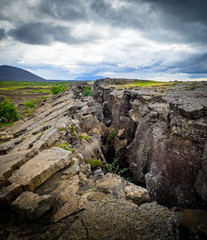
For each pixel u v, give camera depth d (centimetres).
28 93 16150
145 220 500
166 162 1328
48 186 704
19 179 670
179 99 1442
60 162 790
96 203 595
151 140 1741
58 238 461
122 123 3259
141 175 1975
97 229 478
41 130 1655
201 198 1018
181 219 601
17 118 4897
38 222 535
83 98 4538
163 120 1542
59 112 2462
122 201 603
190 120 1160
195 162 1102
